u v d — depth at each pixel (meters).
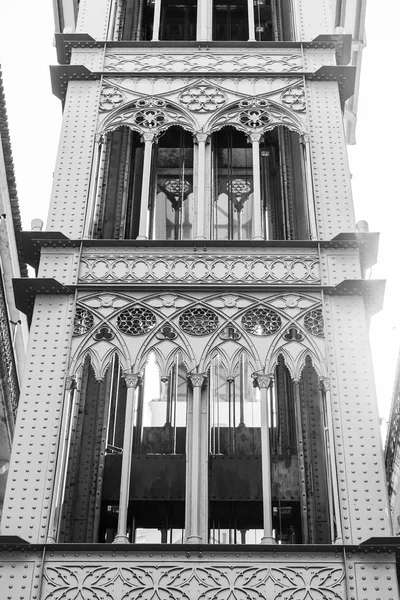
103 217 21.36
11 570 14.53
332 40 22.06
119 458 19.12
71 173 19.81
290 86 21.25
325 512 18.11
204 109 20.88
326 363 16.97
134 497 18.75
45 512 15.26
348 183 19.56
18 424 16.19
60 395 16.56
